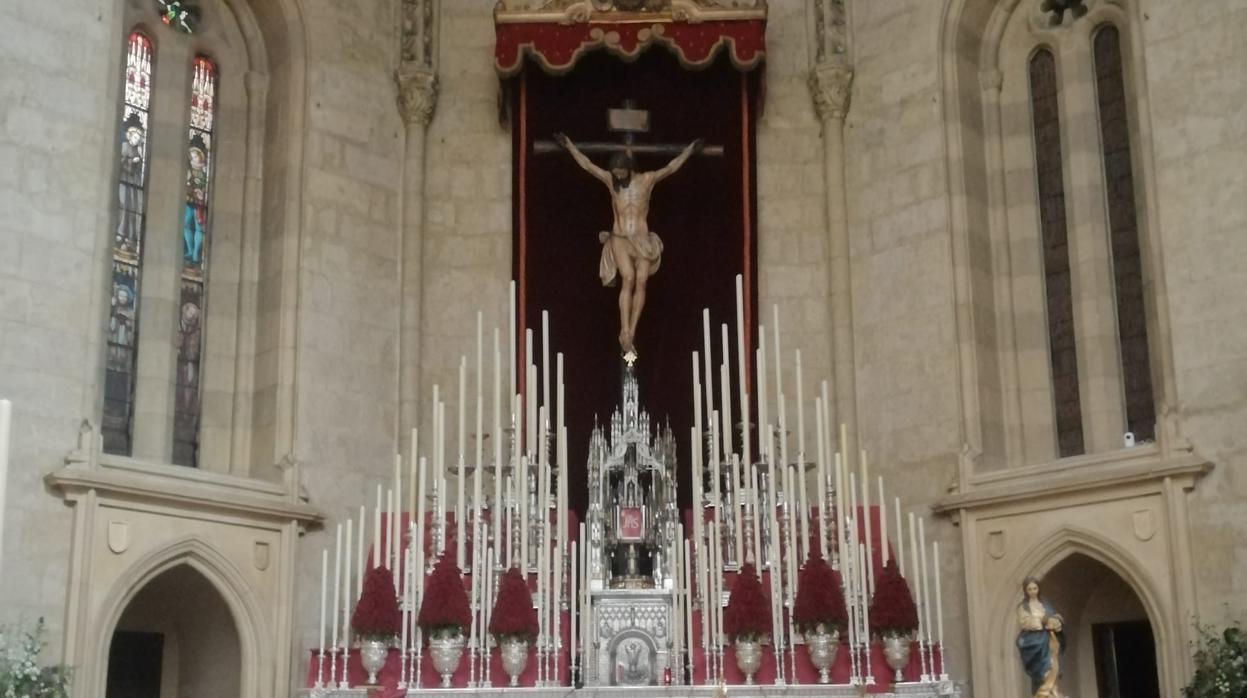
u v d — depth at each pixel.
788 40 22.92
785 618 16.23
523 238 21.67
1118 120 20.30
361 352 20.70
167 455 19.62
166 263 20.09
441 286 22.11
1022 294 20.78
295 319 19.98
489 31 23.00
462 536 16.52
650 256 21.02
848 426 20.95
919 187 20.92
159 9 20.56
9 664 14.79
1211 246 17.11
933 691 15.25
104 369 18.70
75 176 17.03
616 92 22.08
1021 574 18.31
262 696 18.12
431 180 22.41
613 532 16.94
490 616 15.99
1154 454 17.16
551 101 22.00
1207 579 16.41
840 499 16.53
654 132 21.97
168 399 19.78
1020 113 21.33
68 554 16.19
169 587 18.53
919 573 18.95
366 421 20.52
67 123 17.03
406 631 15.99
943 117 20.83
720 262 21.72
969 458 19.36
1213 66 17.45
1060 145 20.91
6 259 16.12
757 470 17.58
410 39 22.28
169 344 19.92
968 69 21.33
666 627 16.20
